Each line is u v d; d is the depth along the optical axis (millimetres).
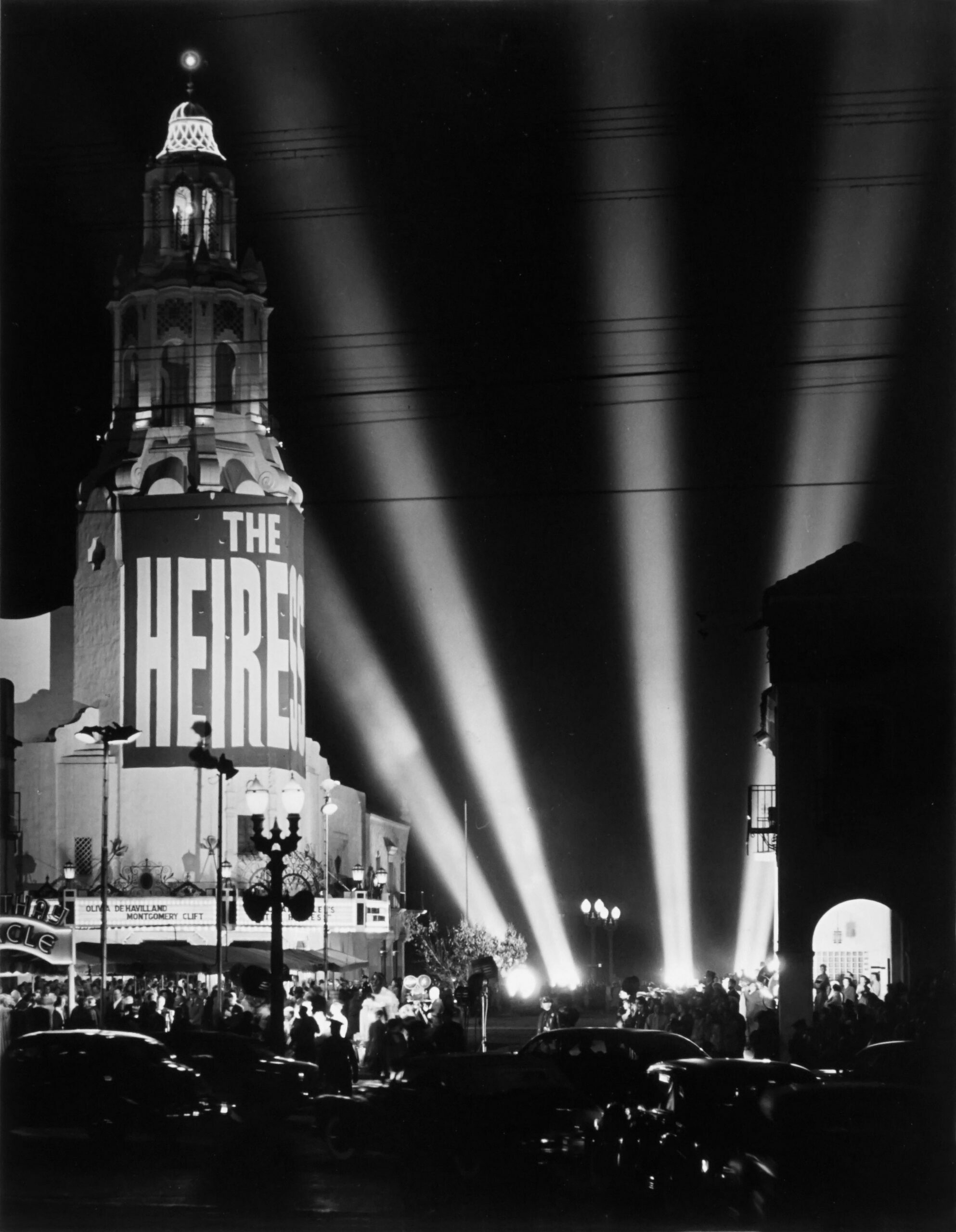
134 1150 26531
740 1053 32219
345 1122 24391
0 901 50531
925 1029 24812
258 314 67438
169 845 62562
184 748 62938
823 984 33781
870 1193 15766
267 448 66125
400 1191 21625
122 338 67375
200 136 68500
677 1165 18500
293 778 63469
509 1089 21797
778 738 40000
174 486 64188
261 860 61625
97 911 59031
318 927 61094
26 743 64125
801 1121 16312
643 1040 26859
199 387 65500
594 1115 21891
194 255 66625
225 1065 26359
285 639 64562
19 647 66188
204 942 59094
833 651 39969
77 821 63312
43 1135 28297
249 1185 22328
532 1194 21266
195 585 63562
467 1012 49281
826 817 39281
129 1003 38594
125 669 63562
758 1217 16281
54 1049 26406
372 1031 31828
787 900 39219
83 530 66000
